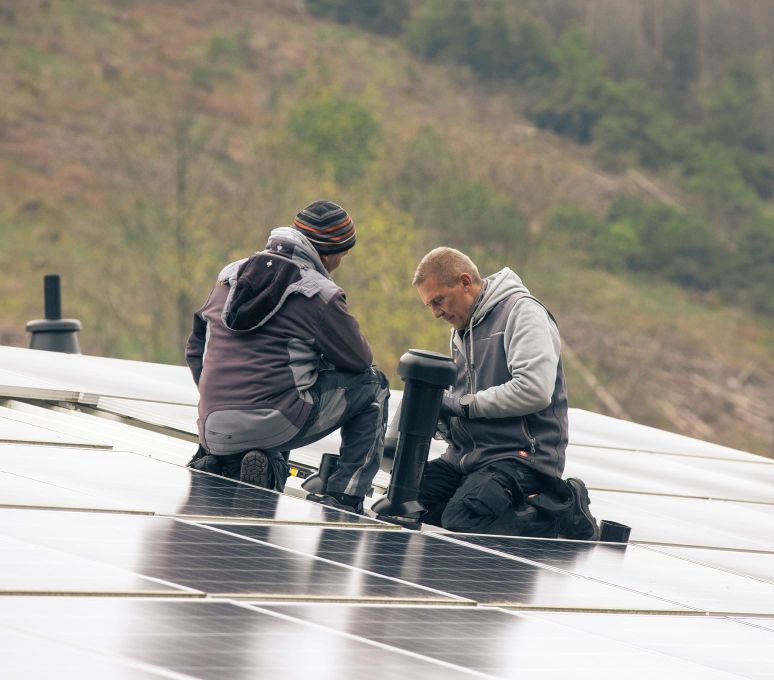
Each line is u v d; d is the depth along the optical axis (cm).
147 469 1888
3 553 1248
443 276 2095
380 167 17688
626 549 2033
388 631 1220
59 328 4203
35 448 1920
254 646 1073
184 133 15100
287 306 1953
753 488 3275
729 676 1286
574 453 3356
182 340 13725
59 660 948
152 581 1235
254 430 1928
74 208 17550
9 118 19525
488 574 1603
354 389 2006
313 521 1725
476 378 2108
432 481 2136
